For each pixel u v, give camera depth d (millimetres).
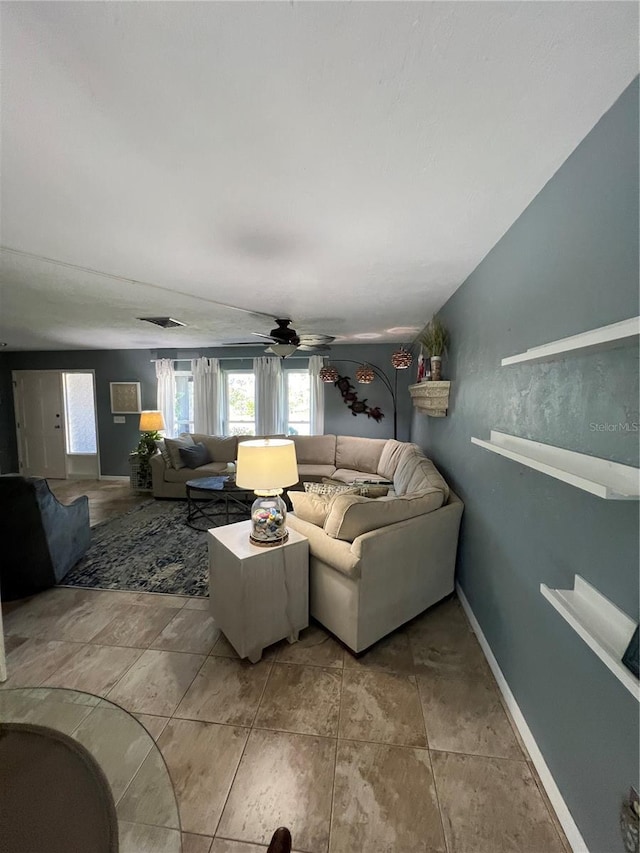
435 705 1621
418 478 2842
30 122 960
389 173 1204
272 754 1396
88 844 818
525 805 1225
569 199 1121
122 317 3479
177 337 4734
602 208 962
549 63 791
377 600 1931
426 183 1262
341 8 680
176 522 4035
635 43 740
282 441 2170
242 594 1803
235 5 672
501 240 1693
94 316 3436
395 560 1993
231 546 1926
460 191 1313
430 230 1625
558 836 1140
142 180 1237
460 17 695
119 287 2482
